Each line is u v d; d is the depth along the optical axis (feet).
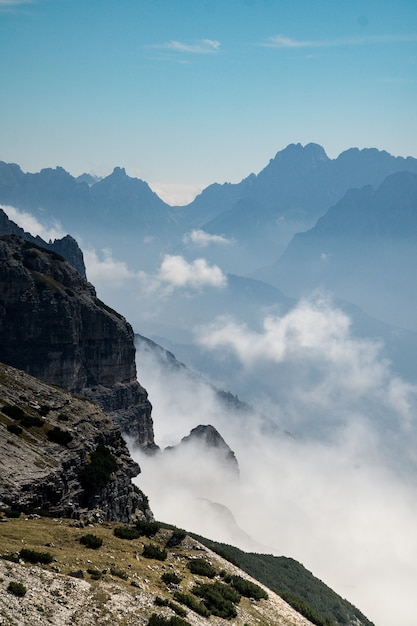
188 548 230.68
